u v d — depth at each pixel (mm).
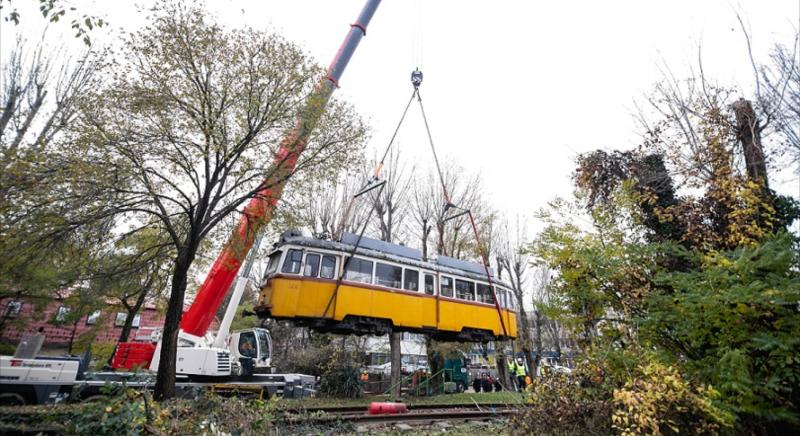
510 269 24953
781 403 4492
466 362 24875
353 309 12500
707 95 7414
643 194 7703
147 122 9523
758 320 4777
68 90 12750
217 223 10656
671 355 5355
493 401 13547
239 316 25156
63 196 8758
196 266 13031
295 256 12406
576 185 8969
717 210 6844
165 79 9328
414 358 30031
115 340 23234
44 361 8875
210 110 9492
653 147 8055
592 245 6344
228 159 9781
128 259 11078
